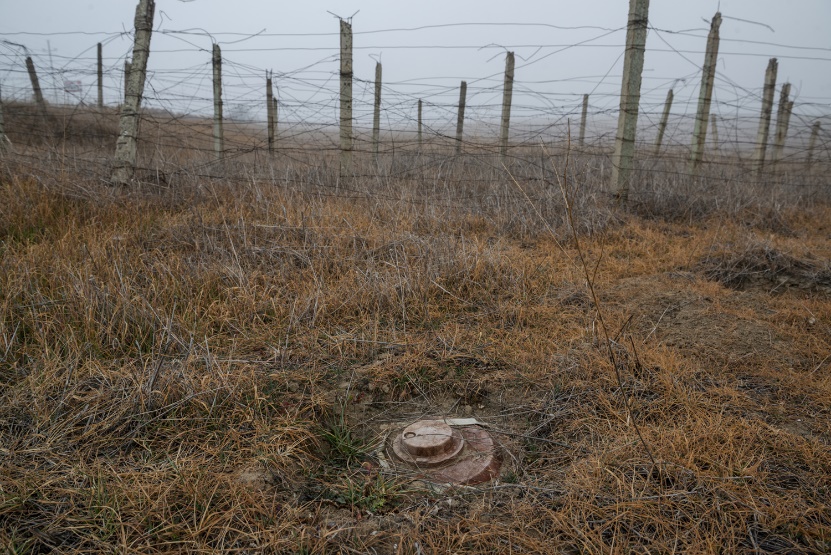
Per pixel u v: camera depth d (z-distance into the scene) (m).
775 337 3.97
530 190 7.76
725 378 3.40
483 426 3.06
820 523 2.22
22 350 3.41
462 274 4.87
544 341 3.90
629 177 7.99
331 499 2.44
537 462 2.71
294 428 2.79
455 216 6.83
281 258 5.03
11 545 2.02
